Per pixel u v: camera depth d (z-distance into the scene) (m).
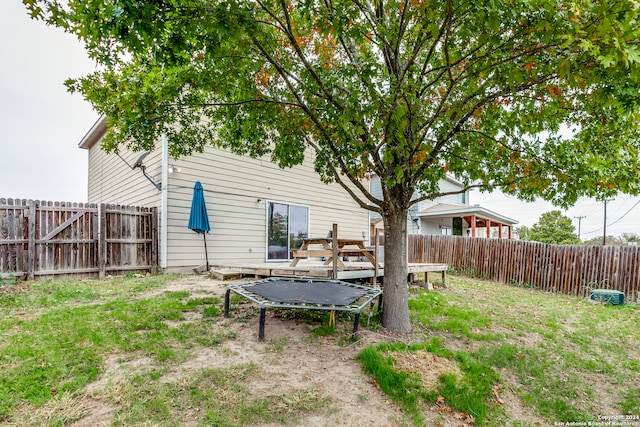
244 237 9.12
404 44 4.39
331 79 3.57
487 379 3.09
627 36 1.89
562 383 3.31
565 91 3.38
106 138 4.28
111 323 3.65
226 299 4.23
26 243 6.14
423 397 2.69
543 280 8.74
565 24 2.20
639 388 3.31
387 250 4.15
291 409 2.34
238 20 2.35
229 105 3.92
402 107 2.89
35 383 2.35
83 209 6.85
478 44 2.96
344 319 4.35
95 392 2.32
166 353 2.96
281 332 3.76
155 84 3.57
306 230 10.95
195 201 7.59
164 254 7.54
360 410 2.43
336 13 2.47
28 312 4.04
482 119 4.07
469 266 10.62
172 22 2.35
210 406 2.28
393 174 4.04
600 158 3.29
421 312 4.93
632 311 6.12
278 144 4.75
